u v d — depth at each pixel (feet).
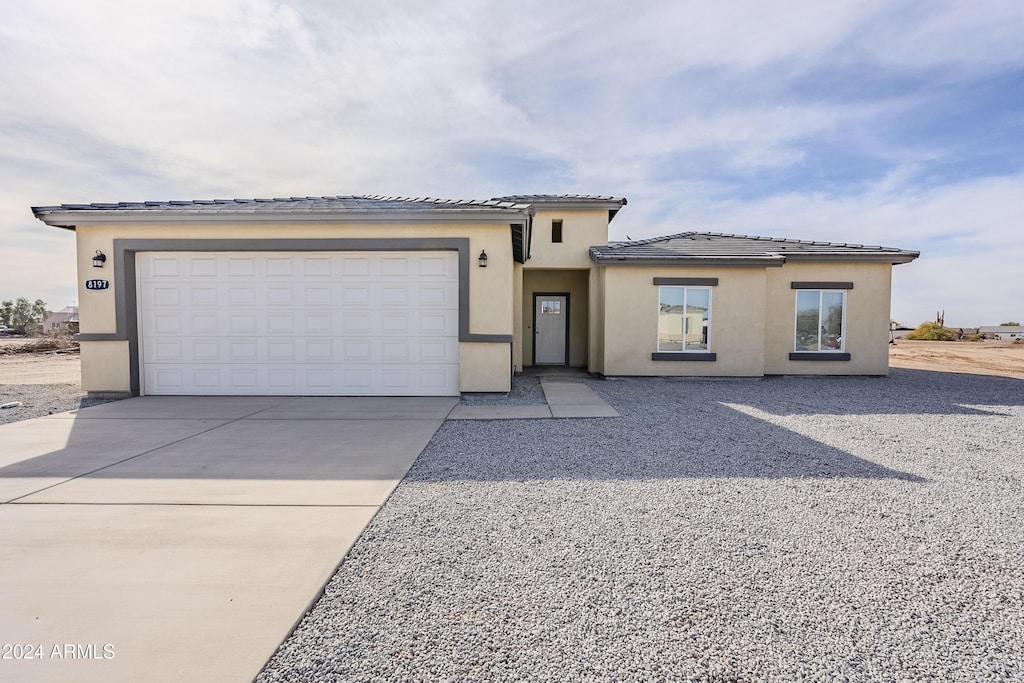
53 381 39.22
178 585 9.45
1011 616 8.71
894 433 22.58
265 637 7.91
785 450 19.61
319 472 16.60
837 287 42.88
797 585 9.67
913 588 9.60
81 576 9.75
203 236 30.32
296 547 11.09
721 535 11.89
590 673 7.19
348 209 29.07
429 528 12.23
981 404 30.32
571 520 12.75
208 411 26.71
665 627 8.32
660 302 41.73
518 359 47.14
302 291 30.94
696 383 39.96
